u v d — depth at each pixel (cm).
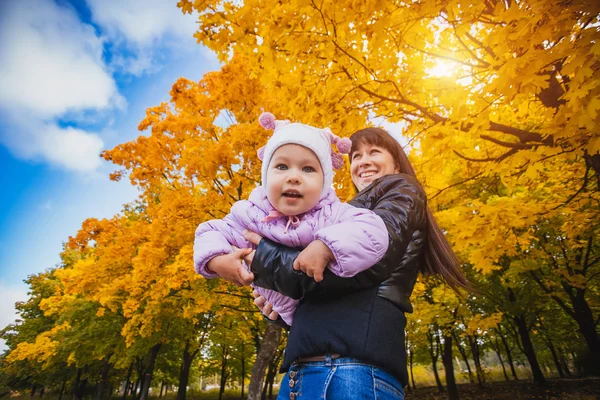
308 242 107
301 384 96
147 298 1104
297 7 285
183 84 748
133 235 806
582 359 1708
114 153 733
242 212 121
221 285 927
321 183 114
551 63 210
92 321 1692
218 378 5231
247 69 659
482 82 247
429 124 363
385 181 132
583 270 1076
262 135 632
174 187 763
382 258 96
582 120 198
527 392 1511
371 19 300
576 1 179
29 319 2838
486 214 446
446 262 140
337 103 355
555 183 659
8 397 3180
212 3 331
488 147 494
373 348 91
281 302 121
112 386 3012
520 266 764
